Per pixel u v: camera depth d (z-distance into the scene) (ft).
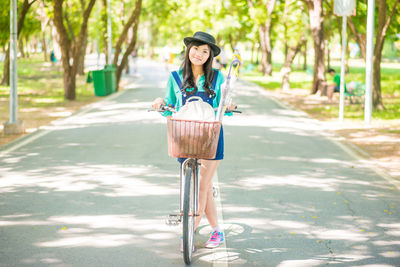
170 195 22.79
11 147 34.04
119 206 21.01
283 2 115.96
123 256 15.76
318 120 50.85
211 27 122.11
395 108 60.49
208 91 15.40
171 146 14.73
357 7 75.61
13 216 19.51
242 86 96.73
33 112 53.52
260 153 33.19
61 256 15.65
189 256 15.12
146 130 41.63
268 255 16.10
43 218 19.30
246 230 18.44
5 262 15.11
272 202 22.08
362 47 64.75
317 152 33.99
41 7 124.57
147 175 26.50
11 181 24.94
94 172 27.04
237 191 23.81
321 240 17.52
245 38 171.83
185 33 165.68
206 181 16.11
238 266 15.20
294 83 106.01
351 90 62.54
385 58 248.73
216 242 16.72
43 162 29.45
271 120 49.85
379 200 22.65
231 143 36.70
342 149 35.19
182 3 122.31
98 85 71.41
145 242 17.02
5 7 84.17
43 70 135.64
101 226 18.52
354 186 25.11
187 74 15.37
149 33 286.87
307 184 25.35
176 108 15.88
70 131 40.96
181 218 15.83
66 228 18.21
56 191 23.15
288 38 92.22
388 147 35.91
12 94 39.78
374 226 19.10
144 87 87.97
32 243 16.70
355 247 16.89
